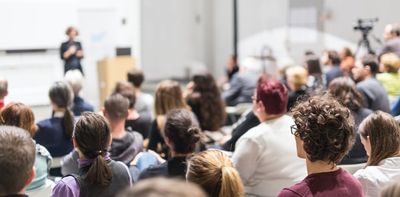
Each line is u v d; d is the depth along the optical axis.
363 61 5.09
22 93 8.98
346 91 3.57
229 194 1.67
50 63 9.24
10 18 8.84
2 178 1.41
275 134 2.59
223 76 12.09
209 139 4.09
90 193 2.04
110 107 3.08
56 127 3.52
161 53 11.92
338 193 1.71
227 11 11.86
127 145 3.03
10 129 1.52
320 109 1.81
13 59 8.91
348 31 9.10
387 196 1.21
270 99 2.65
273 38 10.74
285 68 6.91
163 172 2.39
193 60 12.32
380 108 4.57
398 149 2.18
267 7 10.82
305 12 9.95
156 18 11.76
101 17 10.05
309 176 1.76
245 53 11.47
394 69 5.24
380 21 8.51
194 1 12.17
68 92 3.56
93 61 9.91
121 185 2.10
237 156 2.59
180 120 2.46
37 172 2.55
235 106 6.74
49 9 9.17
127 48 8.91
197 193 0.79
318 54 9.72
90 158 2.13
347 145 1.80
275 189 2.57
